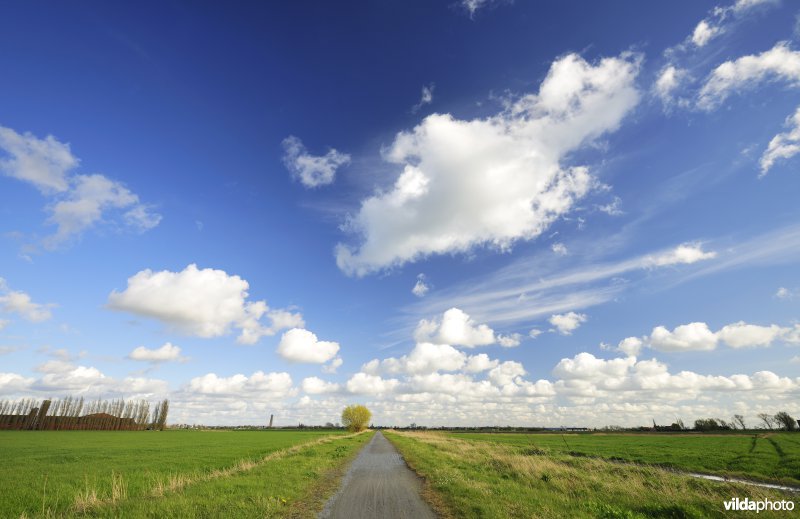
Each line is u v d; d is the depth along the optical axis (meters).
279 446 51.81
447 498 13.68
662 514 12.22
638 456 43.47
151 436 89.50
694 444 62.69
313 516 11.56
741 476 28.22
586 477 18.75
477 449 38.59
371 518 11.31
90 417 135.88
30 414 122.50
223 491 14.33
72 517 11.48
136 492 16.73
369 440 67.19
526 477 18.55
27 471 25.72
